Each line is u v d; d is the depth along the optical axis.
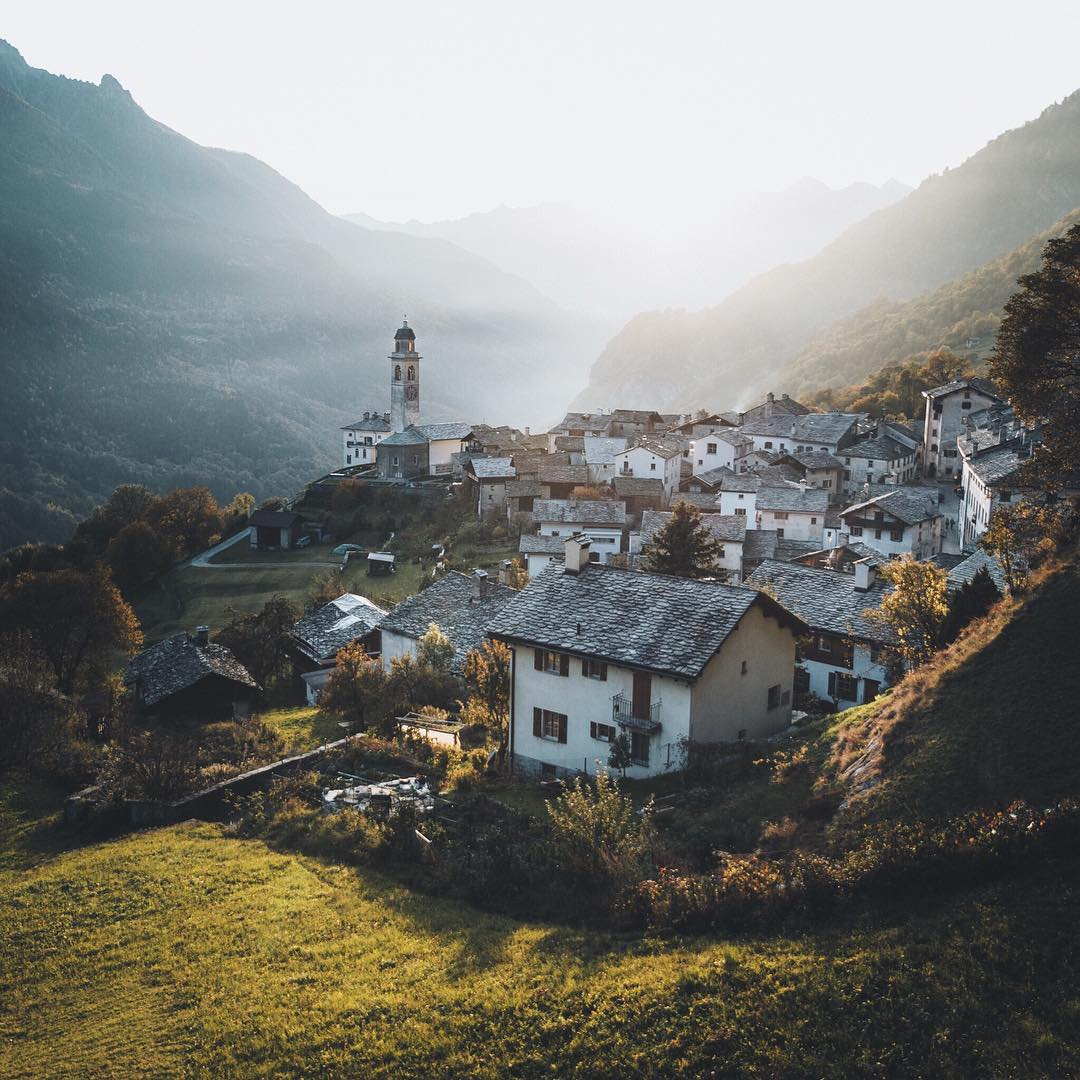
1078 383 39.38
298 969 25.06
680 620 40.59
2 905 30.25
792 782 32.53
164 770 39.78
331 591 93.62
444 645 57.41
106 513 151.25
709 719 39.47
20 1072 21.66
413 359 159.50
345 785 39.50
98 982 25.47
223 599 114.00
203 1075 21.02
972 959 19.08
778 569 57.81
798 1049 18.47
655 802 34.84
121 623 74.50
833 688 51.97
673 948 22.97
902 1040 17.92
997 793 24.92
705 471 131.50
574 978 22.52
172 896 30.14
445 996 22.72
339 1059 20.98
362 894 29.42
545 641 42.03
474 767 42.91
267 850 33.94
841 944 20.86
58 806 41.03
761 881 23.83
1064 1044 16.78
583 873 27.33
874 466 126.44
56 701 53.12
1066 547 38.34
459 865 30.25
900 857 22.30
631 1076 18.98
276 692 72.75
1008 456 84.38
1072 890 19.92
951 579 55.91
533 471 127.00
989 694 29.86
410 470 151.50
